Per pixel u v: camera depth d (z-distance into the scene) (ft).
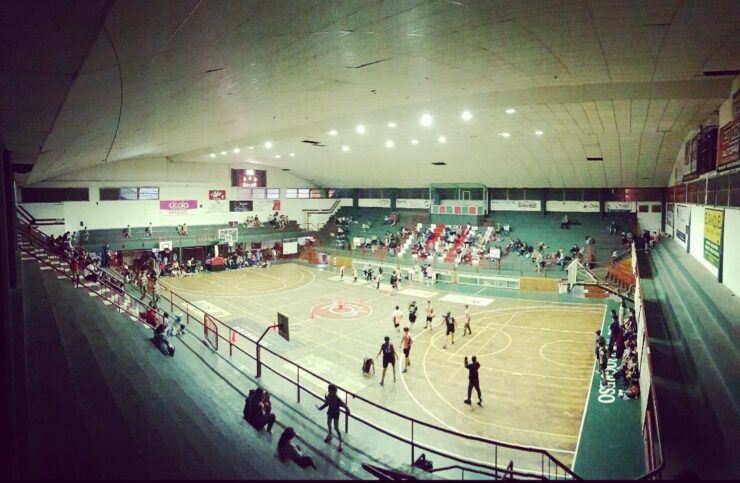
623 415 46.37
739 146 42.60
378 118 75.51
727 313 40.91
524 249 124.77
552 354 65.21
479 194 143.84
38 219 119.75
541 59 40.65
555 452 39.75
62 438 22.34
